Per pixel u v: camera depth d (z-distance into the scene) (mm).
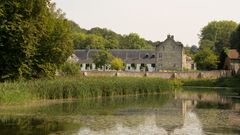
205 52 150625
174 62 157000
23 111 41938
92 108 46938
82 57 169250
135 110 45938
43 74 62312
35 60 60375
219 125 34062
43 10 56594
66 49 66812
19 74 55312
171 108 49156
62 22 66312
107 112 42969
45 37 62406
